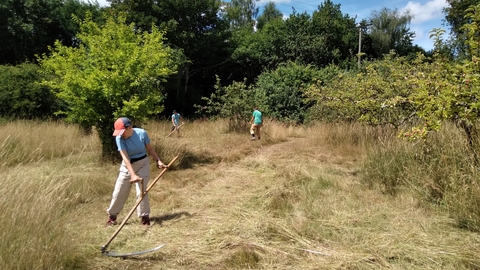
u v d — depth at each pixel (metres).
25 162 7.92
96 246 4.10
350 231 4.45
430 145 5.86
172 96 24.84
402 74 7.38
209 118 19.75
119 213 5.25
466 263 3.57
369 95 7.26
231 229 4.56
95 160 8.73
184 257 3.88
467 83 4.30
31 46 22.98
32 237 3.61
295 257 3.82
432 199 5.27
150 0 23.47
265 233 4.44
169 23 22.89
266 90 19.31
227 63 28.44
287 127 17.00
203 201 5.87
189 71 27.34
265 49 28.89
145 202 4.81
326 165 8.41
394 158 6.43
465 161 5.10
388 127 9.33
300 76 20.39
